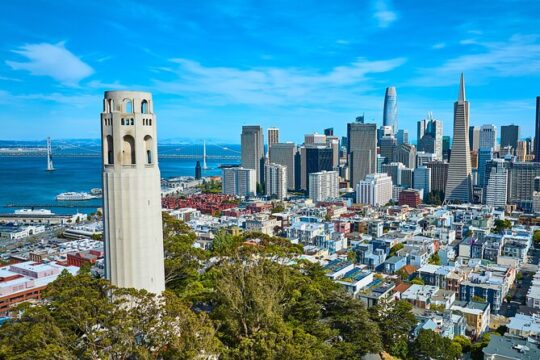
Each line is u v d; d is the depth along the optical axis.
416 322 146.00
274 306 106.12
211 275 142.62
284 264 136.25
